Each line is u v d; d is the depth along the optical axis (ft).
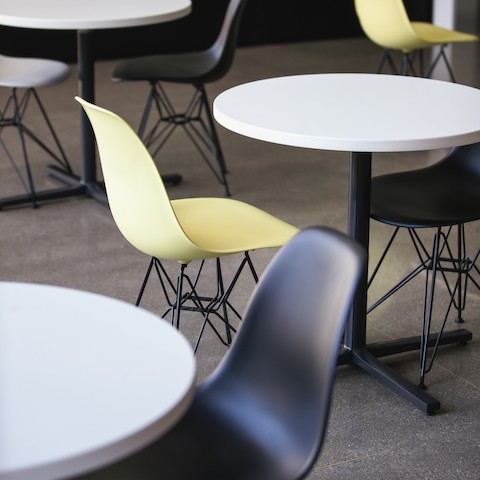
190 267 14.23
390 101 10.52
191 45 30.94
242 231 10.18
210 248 9.68
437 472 9.30
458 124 9.50
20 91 25.08
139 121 22.53
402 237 15.48
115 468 6.43
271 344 6.75
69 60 29.30
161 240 9.61
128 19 14.66
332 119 9.69
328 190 17.98
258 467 6.46
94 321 5.97
